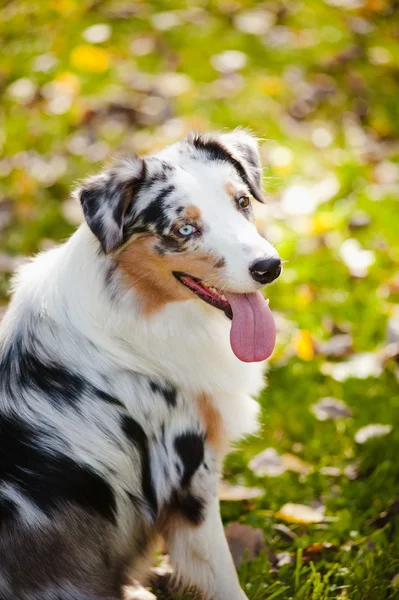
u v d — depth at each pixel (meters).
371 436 4.54
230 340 3.40
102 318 3.40
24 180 6.62
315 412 4.77
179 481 3.51
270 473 4.43
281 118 7.29
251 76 7.71
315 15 8.52
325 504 4.23
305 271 5.78
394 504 4.10
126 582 3.59
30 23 8.45
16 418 3.30
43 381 3.35
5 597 3.12
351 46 8.13
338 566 3.82
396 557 3.85
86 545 3.32
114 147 6.92
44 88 7.61
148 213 3.35
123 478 3.42
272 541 4.03
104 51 7.93
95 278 3.40
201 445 3.54
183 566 3.63
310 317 5.46
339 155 6.93
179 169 3.42
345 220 6.22
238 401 3.67
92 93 7.53
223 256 3.29
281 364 5.15
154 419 3.46
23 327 3.42
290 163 6.74
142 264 3.40
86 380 3.38
